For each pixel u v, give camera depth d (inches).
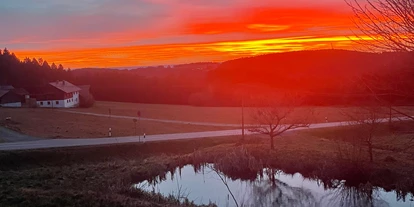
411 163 1081.4
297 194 979.3
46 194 771.4
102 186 963.3
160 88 3969.0
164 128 2110.0
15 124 1967.3
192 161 1375.5
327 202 909.8
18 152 1359.5
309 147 1444.4
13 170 1261.1
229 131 1996.8
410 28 218.1
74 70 4854.8
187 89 3850.9
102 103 3801.7
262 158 1300.4
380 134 1456.7
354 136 1235.2
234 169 1202.0
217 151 1406.3
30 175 1115.3
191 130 2055.9
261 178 1140.5
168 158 1403.8
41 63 4719.5
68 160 1392.7
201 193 987.3
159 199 846.5
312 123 2174.0
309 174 1153.4
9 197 730.2
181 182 1112.8
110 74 4616.1
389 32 226.2
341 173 1077.1
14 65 4345.5
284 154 1314.0
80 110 2930.6
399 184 968.3
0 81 4020.7
